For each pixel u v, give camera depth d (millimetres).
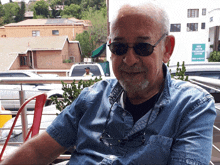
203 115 890
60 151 1197
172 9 28016
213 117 902
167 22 959
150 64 926
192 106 930
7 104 6922
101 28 53938
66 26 48719
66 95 2363
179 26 28359
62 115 1253
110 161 984
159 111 977
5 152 2395
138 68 934
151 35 912
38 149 1122
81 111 1228
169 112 959
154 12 913
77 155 1170
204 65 5887
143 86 959
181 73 2402
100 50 23594
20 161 1055
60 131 1195
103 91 1214
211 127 879
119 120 1048
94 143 1095
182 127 913
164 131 933
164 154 901
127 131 1019
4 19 84750
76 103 1245
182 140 873
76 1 95188
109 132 1071
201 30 28484
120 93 1117
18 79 2320
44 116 3873
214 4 28141
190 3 27875
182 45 28594
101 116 1124
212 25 28547
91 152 1090
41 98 1599
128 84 967
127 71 952
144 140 955
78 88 2346
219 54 29188
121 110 1060
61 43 33938
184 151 839
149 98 1023
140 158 925
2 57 28875
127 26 912
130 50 925
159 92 1025
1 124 3498
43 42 33906
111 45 979
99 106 1167
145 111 1017
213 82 1782
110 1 19391
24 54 30875
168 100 976
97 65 9750
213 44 32500
